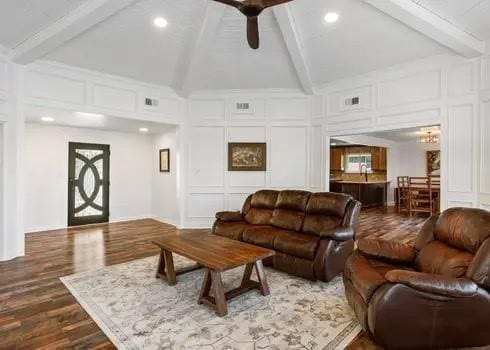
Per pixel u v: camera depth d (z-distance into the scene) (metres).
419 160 9.88
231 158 6.01
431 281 1.88
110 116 5.12
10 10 3.25
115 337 2.18
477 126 3.78
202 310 2.60
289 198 4.17
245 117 5.99
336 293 2.98
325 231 3.31
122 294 2.92
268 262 3.73
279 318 2.47
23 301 2.76
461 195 3.92
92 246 4.73
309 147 5.80
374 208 9.12
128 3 3.06
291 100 5.87
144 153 7.45
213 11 3.61
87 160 6.58
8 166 4.01
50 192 6.07
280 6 3.51
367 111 4.95
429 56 4.19
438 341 1.94
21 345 2.08
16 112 4.07
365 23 3.81
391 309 1.91
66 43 4.07
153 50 4.52
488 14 3.18
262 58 4.94
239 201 6.05
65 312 2.56
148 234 5.60
